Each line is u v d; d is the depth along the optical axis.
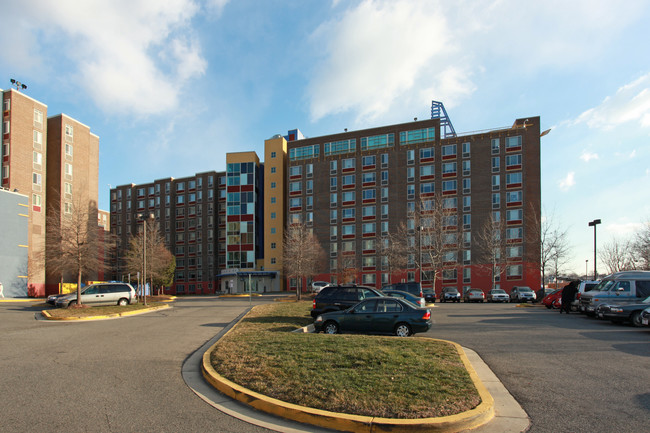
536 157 56.78
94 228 33.38
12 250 46.88
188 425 5.68
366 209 64.38
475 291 42.59
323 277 65.25
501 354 10.56
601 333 14.35
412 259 59.88
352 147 66.75
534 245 54.81
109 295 28.73
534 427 5.54
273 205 72.19
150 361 9.89
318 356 8.90
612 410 6.16
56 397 6.83
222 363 8.77
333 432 5.52
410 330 13.66
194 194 82.69
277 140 73.50
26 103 52.75
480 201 58.06
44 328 16.30
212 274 79.06
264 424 5.79
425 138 62.56
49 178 56.28
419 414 5.64
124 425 5.61
